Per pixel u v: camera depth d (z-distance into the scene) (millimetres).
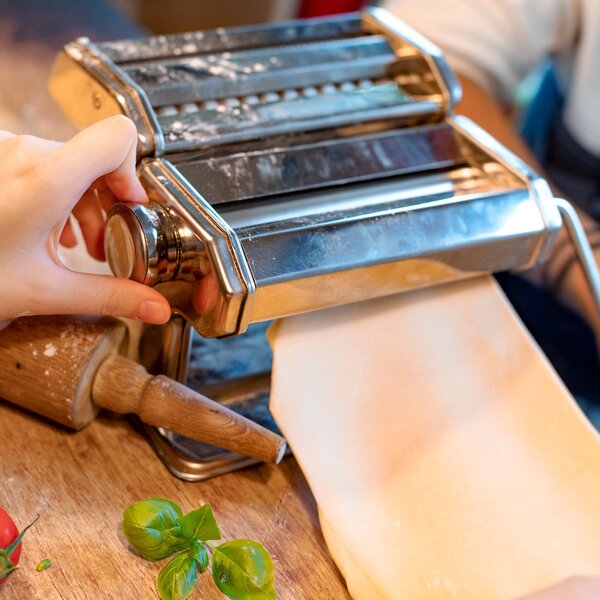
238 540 568
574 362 1188
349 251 635
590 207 1240
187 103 716
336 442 637
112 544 597
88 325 664
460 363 702
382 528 603
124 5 2000
